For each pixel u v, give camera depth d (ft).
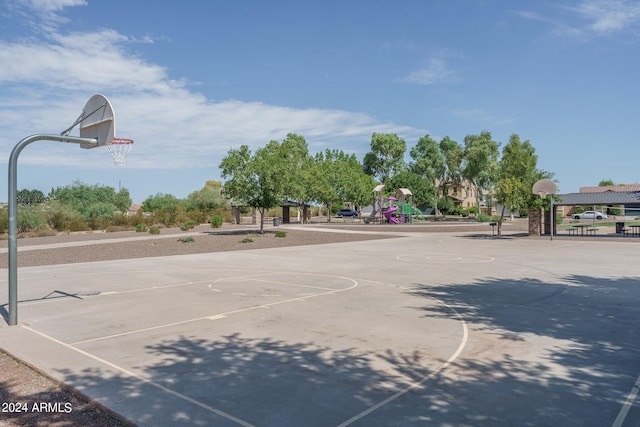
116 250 81.92
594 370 19.66
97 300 36.37
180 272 53.31
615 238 102.37
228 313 31.27
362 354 22.03
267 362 20.92
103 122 35.06
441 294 38.04
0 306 35.12
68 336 25.67
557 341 24.04
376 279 46.83
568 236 111.75
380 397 16.90
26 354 22.29
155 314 31.14
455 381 18.45
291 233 125.80
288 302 34.94
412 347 23.15
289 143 260.62
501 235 118.83
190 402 16.53
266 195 115.96
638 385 17.97
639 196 106.73
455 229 150.10
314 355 21.93
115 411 15.71
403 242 98.78
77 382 18.45
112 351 22.76
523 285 42.32
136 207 300.20
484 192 292.61
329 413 15.58
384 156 301.22
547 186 106.52
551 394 17.10
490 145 253.24
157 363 20.86
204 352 22.48
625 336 24.93
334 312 31.37
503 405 16.14
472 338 24.76
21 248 85.97
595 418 15.11
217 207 231.50
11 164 29.09
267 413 15.61
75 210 168.04
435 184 313.32
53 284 44.78
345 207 287.69
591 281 44.37
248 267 57.82
